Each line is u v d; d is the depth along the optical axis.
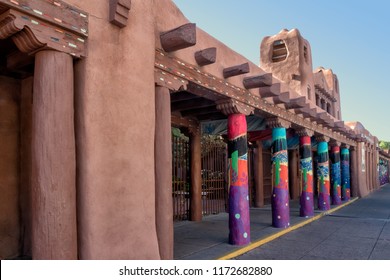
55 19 3.36
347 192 17.22
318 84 14.61
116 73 4.00
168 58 5.10
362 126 20.86
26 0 3.13
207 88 6.05
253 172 14.45
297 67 11.62
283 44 12.16
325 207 12.96
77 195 3.65
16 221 4.95
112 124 3.91
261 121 10.05
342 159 17.41
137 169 4.18
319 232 8.86
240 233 6.99
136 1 4.36
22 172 5.07
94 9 3.80
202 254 6.23
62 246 3.24
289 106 9.05
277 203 9.12
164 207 4.82
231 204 7.12
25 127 5.10
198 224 9.56
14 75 5.06
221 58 6.59
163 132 4.91
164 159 4.88
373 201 17.33
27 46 3.35
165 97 4.98
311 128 11.38
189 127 10.05
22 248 4.98
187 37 4.73
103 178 3.76
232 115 7.16
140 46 4.36
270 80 7.00
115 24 4.02
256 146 14.32
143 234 4.18
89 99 3.67
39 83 3.35
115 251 3.80
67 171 3.35
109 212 3.79
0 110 4.91
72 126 3.46
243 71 6.35
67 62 3.47
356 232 8.88
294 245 7.34
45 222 3.20
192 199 10.21
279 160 9.08
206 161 13.25
